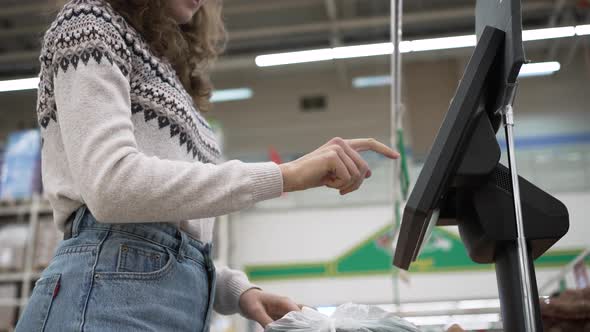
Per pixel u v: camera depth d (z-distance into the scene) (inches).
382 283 245.3
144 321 24.9
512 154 23.2
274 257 257.8
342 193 26.7
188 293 27.4
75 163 23.2
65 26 25.7
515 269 24.2
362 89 291.9
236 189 23.7
